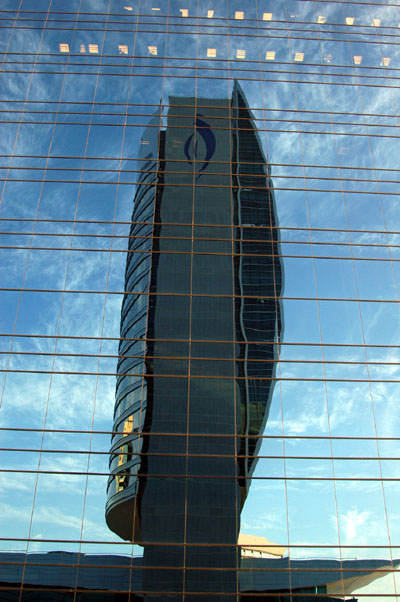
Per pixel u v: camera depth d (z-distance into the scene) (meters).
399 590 31.36
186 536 31.89
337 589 31.23
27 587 30.52
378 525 32.91
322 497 33.41
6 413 34.88
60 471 33.38
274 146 45.03
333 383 36.69
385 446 35.09
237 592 30.81
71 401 35.31
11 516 32.06
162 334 37.25
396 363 37.66
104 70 47.56
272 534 32.28
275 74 48.34
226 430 34.69
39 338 37.25
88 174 43.06
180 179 43.03
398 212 43.09
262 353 37.22
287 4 51.59
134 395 35.47
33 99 46.16
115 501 32.62
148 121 45.44
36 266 39.56
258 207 42.41
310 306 39.09
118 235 40.81
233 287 39.25
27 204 41.75
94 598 30.41
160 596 30.55
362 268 40.75
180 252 40.28
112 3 50.69
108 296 38.72
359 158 45.06
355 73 48.91
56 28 49.38
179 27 49.91
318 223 42.22
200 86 47.34
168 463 33.59
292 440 34.78
